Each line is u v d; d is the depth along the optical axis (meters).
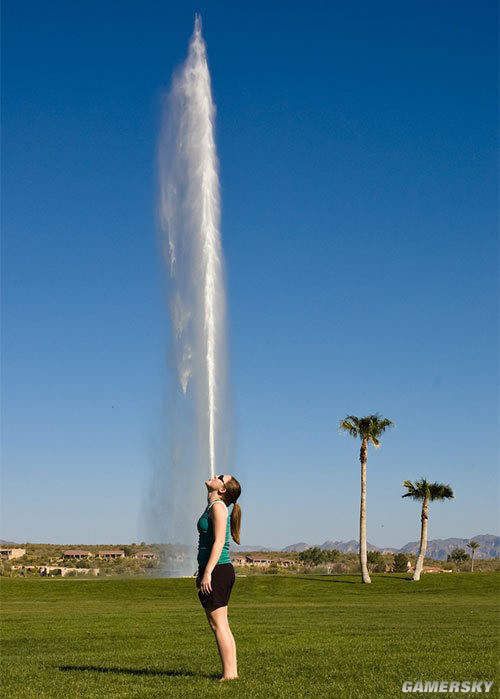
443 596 55.69
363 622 26.22
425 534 70.81
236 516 12.30
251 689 11.34
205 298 50.56
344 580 69.31
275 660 14.83
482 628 22.41
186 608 39.22
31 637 22.14
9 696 11.55
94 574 104.25
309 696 10.85
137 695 11.17
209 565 11.93
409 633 20.70
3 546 198.38
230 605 42.78
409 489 71.62
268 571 104.31
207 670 13.88
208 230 49.91
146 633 22.61
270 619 28.33
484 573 74.38
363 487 71.88
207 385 51.31
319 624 25.23
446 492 70.69
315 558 168.25
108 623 27.09
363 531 69.81
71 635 22.52
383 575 74.62
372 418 73.06
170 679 12.67
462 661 14.31
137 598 52.12
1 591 55.84
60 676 13.55
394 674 12.79
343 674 12.88
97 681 12.77
